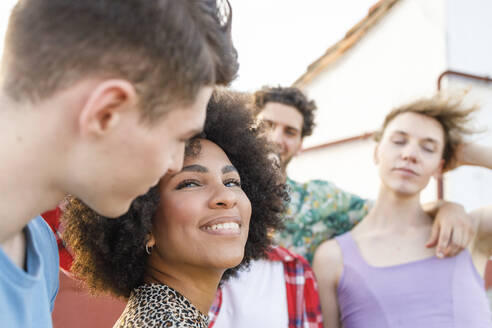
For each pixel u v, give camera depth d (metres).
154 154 0.66
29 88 0.60
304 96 2.61
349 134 5.54
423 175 2.05
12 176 0.62
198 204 1.02
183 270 1.05
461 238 1.95
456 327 1.81
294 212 2.22
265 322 1.63
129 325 0.94
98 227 1.04
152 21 0.60
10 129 0.61
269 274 1.74
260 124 1.44
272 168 1.42
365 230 2.14
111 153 0.63
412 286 1.90
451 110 2.07
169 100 0.63
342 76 5.71
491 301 2.70
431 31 3.99
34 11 0.60
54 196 0.67
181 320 0.94
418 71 4.18
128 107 0.61
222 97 1.27
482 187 3.69
